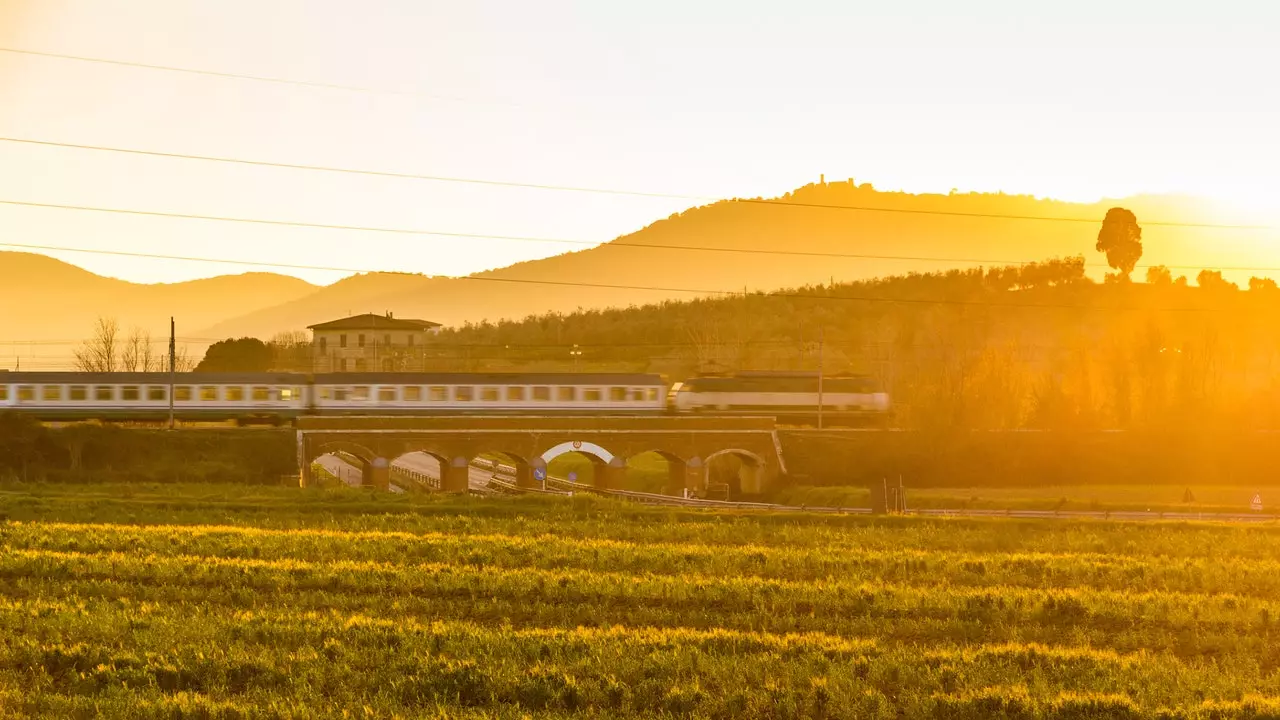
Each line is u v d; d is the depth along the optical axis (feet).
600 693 131.03
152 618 158.40
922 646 151.64
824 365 652.89
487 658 141.79
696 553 209.15
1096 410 509.35
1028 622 164.14
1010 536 238.48
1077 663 142.61
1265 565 205.57
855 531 243.81
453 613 167.22
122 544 212.23
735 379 463.83
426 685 133.28
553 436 398.62
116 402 399.44
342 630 152.25
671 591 174.19
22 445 354.74
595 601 173.17
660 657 141.69
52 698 128.36
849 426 467.11
